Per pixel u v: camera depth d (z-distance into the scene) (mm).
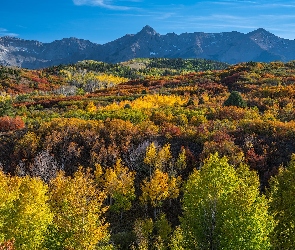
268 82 111438
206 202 25500
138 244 36250
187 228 28328
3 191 30734
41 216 28922
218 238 24391
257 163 48125
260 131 56812
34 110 106125
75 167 56781
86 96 128500
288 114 66562
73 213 24469
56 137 62000
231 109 70312
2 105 111500
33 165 54219
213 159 29422
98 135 61656
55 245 26328
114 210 46688
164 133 60844
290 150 50781
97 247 26500
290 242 25703
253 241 21391
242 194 23297
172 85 139125
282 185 31438
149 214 48688
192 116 71062
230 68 157250
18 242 27141
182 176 51594
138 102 92562
